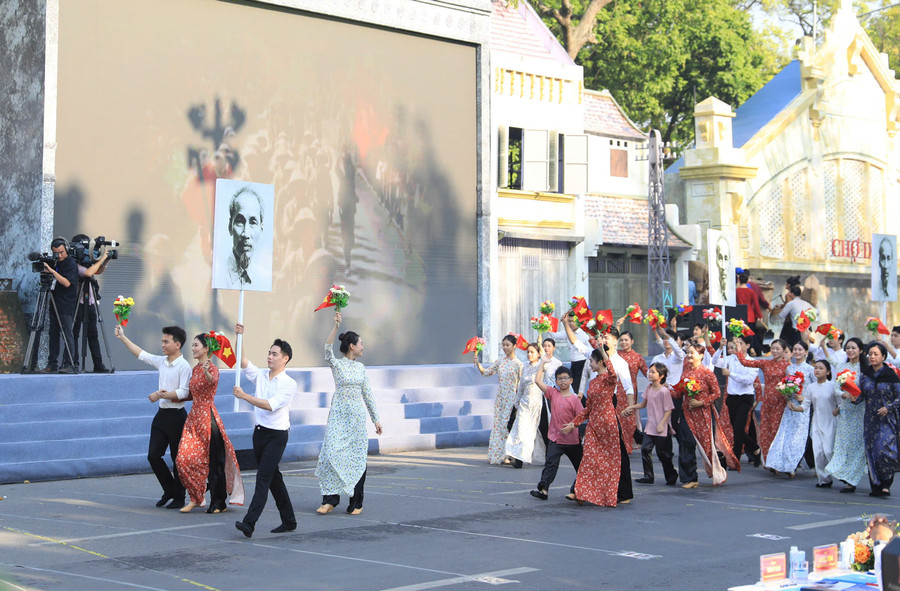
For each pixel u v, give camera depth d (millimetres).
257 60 20625
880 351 14172
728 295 20875
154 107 19250
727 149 33406
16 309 17453
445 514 12117
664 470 14953
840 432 14586
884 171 39438
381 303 22219
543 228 28391
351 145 21891
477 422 19484
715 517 12148
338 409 12047
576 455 13273
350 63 21938
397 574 9125
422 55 23125
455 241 23547
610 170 31672
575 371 18469
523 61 27750
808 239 36406
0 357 17078
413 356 22703
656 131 30328
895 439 14047
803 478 15938
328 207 21484
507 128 27266
